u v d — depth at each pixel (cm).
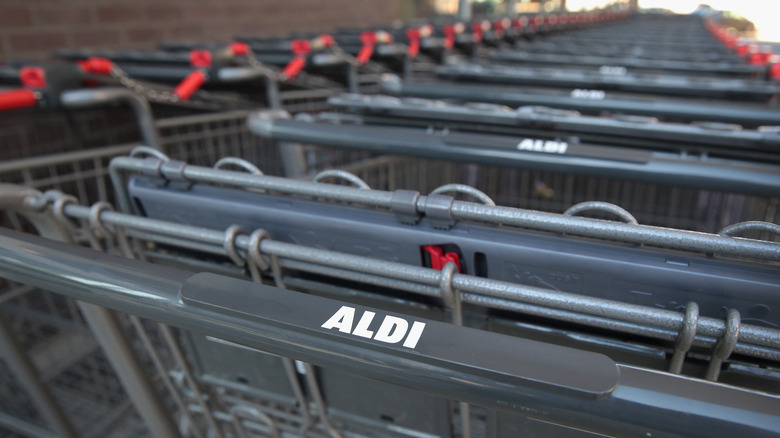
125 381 112
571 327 74
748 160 119
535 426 85
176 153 238
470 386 54
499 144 114
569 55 292
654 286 65
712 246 62
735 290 61
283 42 326
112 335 104
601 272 67
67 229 96
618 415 50
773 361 65
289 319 60
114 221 87
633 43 367
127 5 352
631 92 198
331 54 281
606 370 51
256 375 104
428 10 833
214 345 104
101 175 179
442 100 182
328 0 564
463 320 80
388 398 93
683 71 242
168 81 242
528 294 64
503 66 236
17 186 92
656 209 205
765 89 178
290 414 109
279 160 264
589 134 133
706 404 48
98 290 71
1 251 77
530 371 52
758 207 152
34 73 171
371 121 159
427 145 120
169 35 385
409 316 58
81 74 182
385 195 76
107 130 281
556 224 68
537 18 556
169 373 116
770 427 47
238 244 80
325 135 131
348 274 76
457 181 210
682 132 121
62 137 271
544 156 111
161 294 67
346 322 59
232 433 130
